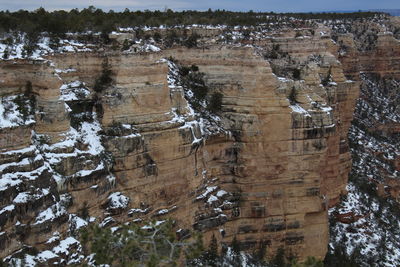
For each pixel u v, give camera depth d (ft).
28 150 122.83
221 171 181.37
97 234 102.37
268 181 183.32
